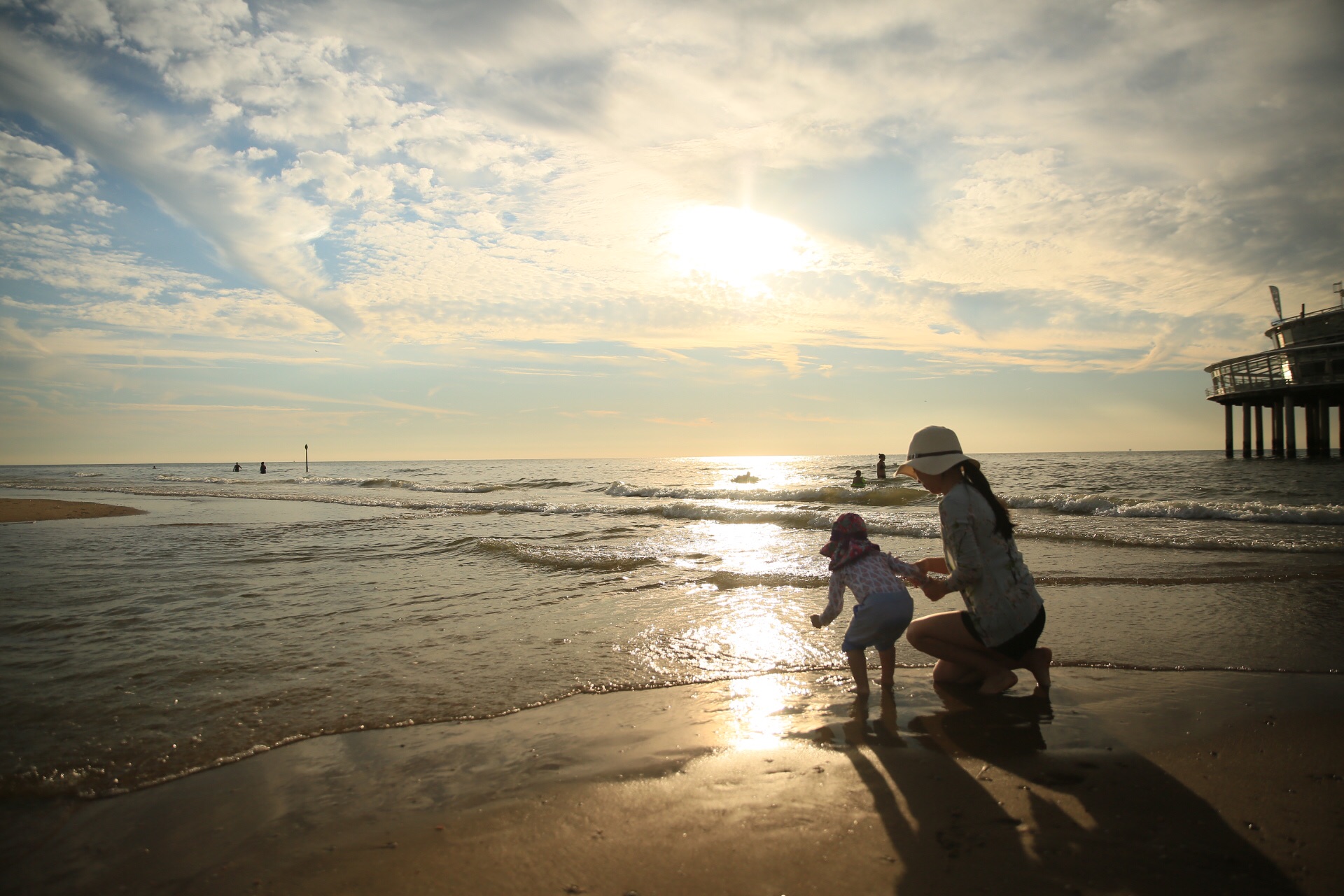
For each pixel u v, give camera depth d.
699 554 9.23
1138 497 19.77
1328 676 3.85
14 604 6.34
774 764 2.91
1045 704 3.57
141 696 3.88
